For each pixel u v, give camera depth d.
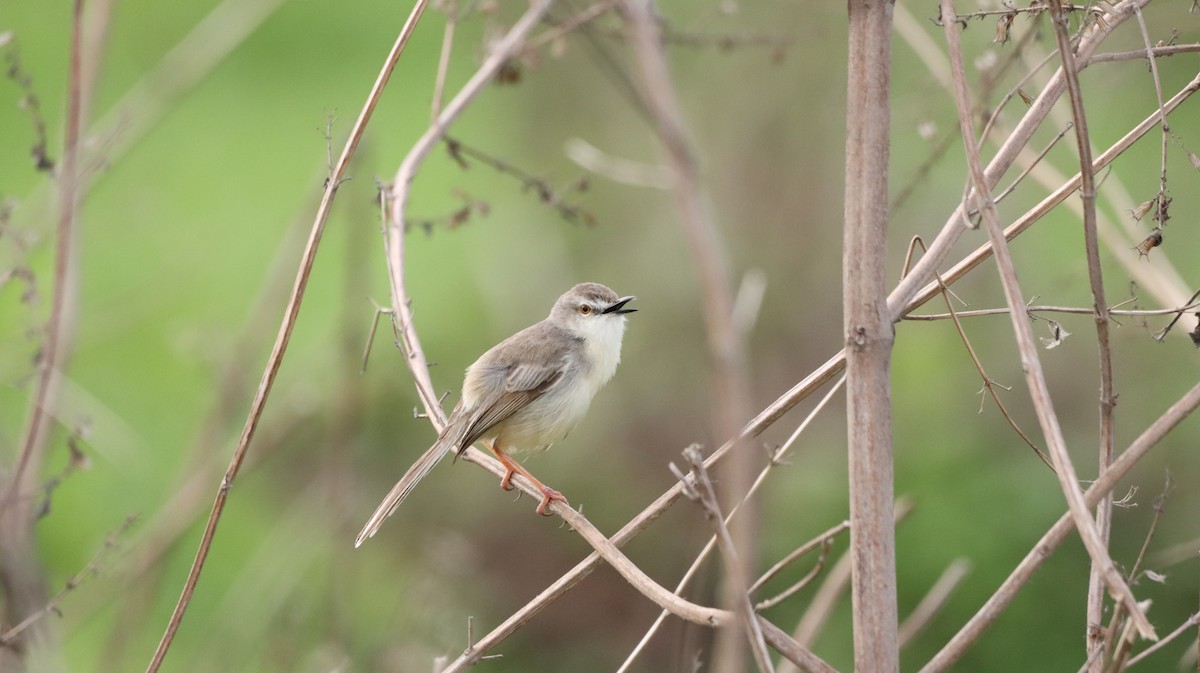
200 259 18.91
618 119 18.00
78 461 7.25
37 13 23.08
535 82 18.08
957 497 13.83
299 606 11.37
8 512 7.12
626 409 18.08
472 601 16.48
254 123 22.98
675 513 17.16
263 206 20.95
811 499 14.54
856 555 4.84
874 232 4.79
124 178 17.73
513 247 18.98
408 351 7.09
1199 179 14.32
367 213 12.70
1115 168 14.55
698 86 17.39
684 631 6.60
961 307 15.38
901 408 15.23
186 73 10.57
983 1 6.86
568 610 17.03
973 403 14.78
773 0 16.02
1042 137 12.86
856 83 4.79
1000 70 7.38
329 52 25.20
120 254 19.34
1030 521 13.38
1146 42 5.21
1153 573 5.22
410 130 22.45
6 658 6.90
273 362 5.84
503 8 13.32
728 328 4.08
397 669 11.66
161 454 16.52
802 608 13.69
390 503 7.80
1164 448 13.18
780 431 16.23
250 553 15.44
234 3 11.76
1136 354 13.96
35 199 9.43
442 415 6.83
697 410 17.84
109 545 7.42
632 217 18.47
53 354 7.56
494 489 17.97
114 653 9.52
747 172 17.55
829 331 17.56
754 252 17.55
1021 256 14.66
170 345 17.70
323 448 14.45
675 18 15.31
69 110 7.79
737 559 4.43
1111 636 4.76
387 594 14.74
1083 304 13.76
